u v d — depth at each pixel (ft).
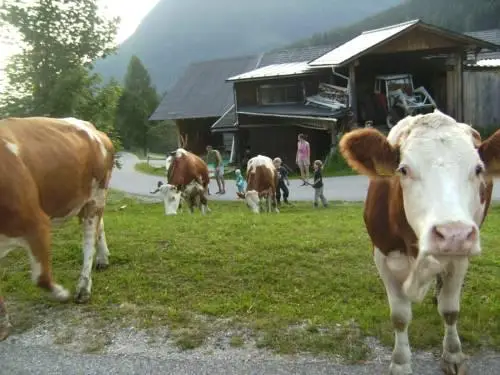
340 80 66.74
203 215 26.76
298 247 16.66
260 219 23.17
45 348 11.00
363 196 38.73
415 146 7.59
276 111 64.85
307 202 37.78
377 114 65.05
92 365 10.23
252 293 13.42
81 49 35.58
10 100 34.37
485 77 64.23
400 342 9.34
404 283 8.86
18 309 12.91
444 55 63.16
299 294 13.32
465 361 9.62
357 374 9.59
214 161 48.24
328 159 57.47
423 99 62.75
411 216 7.55
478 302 12.59
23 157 11.32
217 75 100.89
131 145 143.64
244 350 10.62
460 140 7.46
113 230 19.94
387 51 58.08
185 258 15.84
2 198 10.54
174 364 10.18
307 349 10.53
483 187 8.09
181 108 92.99
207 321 11.94
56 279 14.67
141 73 174.91
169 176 33.40
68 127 13.32
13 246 11.12
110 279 14.62
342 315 11.96
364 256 15.90
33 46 34.50
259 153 69.56
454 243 6.63
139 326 11.78
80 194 13.23
